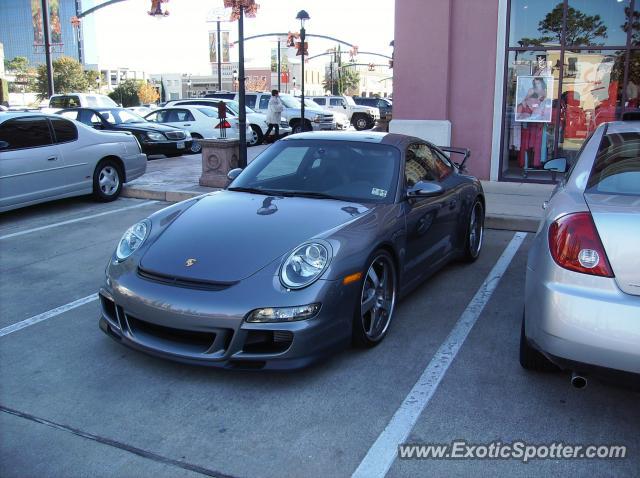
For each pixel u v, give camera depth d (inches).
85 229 301.6
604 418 125.6
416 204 182.2
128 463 111.3
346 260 143.1
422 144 212.4
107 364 151.2
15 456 113.4
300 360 133.8
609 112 401.4
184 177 448.5
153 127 606.2
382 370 146.9
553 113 408.8
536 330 119.6
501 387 138.4
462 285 213.2
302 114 833.5
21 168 317.1
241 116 394.9
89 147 357.1
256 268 138.5
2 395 136.3
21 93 3176.7
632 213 110.8
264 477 107.0
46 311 188.9
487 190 384.5
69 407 131.0
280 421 124.5
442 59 404.8
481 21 401.1
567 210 118.5
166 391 137.3
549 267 116.6
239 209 166.9
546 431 120.7
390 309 166.4
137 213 340.2
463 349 159.2
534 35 402.9
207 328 133.0
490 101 410.3
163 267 143.8
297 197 177.0
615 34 390.0
